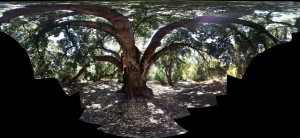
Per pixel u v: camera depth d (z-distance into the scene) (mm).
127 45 2814
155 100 2496
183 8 2480
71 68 2436
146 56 2807
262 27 2062
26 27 2232
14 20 2225
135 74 2771
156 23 2656
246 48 2109
